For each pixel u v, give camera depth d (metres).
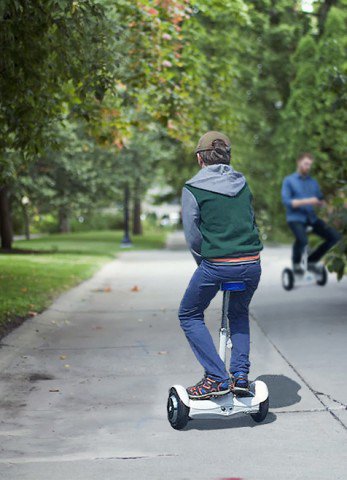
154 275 24.03
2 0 9.81
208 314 14.86
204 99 21.81
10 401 8.64
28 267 25.45
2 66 12.41
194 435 7.34
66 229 85.62
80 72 12.90
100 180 41.56
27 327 13.14
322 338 11.84
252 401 7.54
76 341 12.25
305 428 7.48
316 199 17.31
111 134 19.11
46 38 12.16
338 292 17.16
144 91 18.86
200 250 7.56
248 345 7.77
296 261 17.92
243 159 47.44
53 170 37.22
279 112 48.75
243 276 7.50
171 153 48.06
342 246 13.87
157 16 17.88
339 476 6.16
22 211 46.97
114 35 13.84
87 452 6.86
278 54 49.59
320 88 16.11
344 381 9.23
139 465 6.51
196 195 7.50
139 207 78.69
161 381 9.52
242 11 19.78
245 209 7.62
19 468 6.45
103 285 21.02
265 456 6.69
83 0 11.99
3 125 14.66
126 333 12.98
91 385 9.37
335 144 30.73
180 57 19.06
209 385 7.50
